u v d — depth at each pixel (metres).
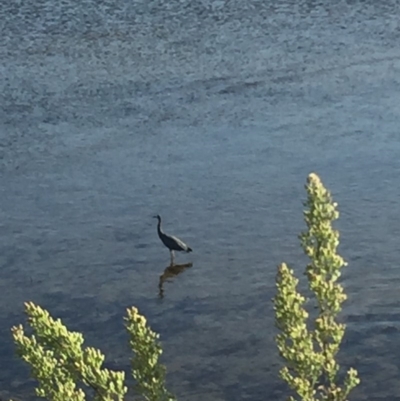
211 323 24.02
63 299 25.77
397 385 21.02
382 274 25.78
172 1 52.56
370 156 34.03
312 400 8.75
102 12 51.38
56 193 32.38
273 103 39.44
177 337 23.50
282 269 8.57
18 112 39.31
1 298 26.00
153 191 32.09
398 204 30.14
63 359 9.02
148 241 28.72
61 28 49.31
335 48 45.62
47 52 46.25
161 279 26.41
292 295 8.53
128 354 22.97
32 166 34.59
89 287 26.27
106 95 40.78
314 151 34.72
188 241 28.58
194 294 25.44
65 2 52.84
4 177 33.81
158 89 41.25
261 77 42.28
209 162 34.19
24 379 22.20
